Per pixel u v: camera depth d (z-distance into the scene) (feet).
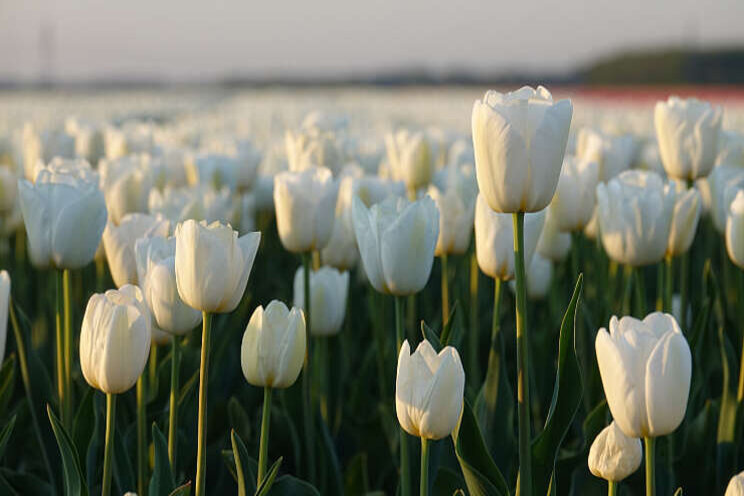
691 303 5.42
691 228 4.63
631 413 3.55
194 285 3.83
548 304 6.24
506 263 4.35
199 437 3.91
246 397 5.27
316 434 4.71
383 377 5.09
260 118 21.25
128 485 4.33
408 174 6.38
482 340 5.81
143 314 3.79
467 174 5.43
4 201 6.04
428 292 6.72
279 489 4.05
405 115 28.63
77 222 4.30
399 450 4.81
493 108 3.63
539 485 3.92
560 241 5.39
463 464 3.88
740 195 4.55
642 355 3.53
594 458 3.76
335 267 5.38
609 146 5.95
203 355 3.90
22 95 61.72
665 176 9.52
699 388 4.88
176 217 5.23
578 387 3.88
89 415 4.34
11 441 4.91
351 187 5.31
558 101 3.64
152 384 4.50
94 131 7.93
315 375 4.84
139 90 95.20
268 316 3.95
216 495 4.64
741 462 4.72
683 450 4.60
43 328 6.01
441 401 3.71
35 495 4.45
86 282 6.61
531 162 3.64
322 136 6.00
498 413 4.41
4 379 4.65
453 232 4.96
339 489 4.58
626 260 4.57
